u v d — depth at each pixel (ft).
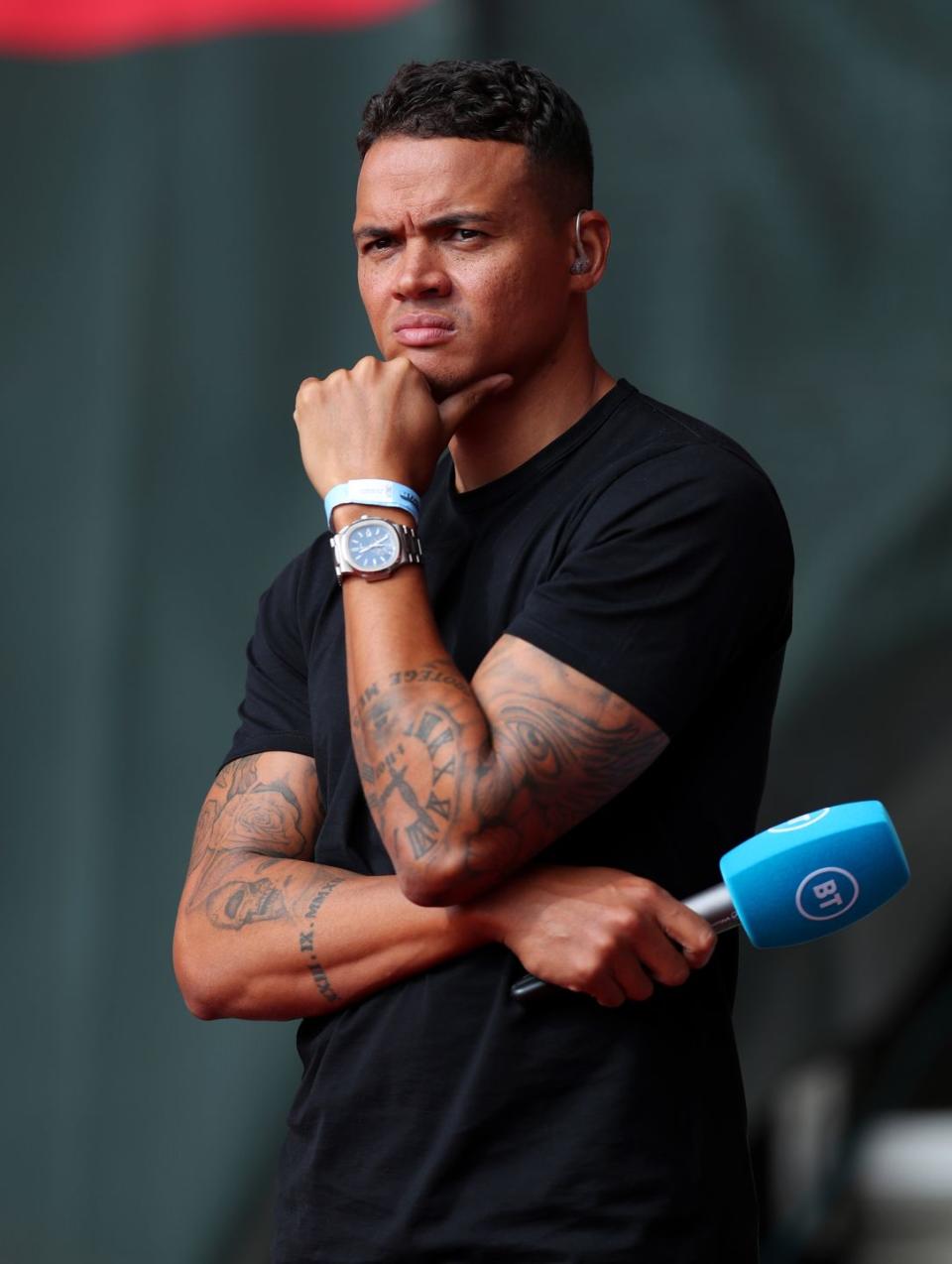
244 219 44.96
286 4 45.24
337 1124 25.25
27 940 43.29
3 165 45.39
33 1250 42.19
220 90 45.19
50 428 44.78
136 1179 42.29
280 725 28.02
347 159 44.98
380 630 24.41
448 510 26.71
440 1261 24.45
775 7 44.50
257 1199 42.11
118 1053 42.68
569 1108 24.31
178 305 44.91
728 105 44.45
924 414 43.11
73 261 45.19
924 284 43.60
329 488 25.30
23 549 44.47
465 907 24.47
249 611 44.04
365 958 25.14
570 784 23.66
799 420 43.52
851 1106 52.60
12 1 45.73
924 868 44.83
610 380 27.12
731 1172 25.20
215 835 27.58
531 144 25.62
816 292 43.88
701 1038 25.26
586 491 25.40
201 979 26.35
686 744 25.21
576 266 26.37
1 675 44.09
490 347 25.59
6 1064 42.91
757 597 24.95
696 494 24.67
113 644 43.96
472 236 25.49
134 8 45.68
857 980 45.44
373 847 25.99
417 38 44.45
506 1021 24.39
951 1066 52.70
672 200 44.45
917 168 43.83
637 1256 24.02
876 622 42.75
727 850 25.54
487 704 23.91
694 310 44.06
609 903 23.84
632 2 44.88
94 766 43.62
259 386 44.65
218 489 44.47
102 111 45.50
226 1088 42.39
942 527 42.88
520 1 45.01
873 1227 53.06
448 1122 24.49
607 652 23.94
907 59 44.19
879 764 43.04
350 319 44.70
